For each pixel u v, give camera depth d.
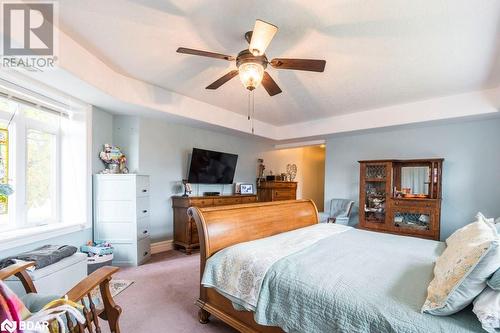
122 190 3.21
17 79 2.16
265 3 1.63
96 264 2.81
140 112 3.40
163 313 2.09
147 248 3.47
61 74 2.14
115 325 1.43
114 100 2.87
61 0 1.62
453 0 1.57
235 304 1.62
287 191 5.95
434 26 1.83
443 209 3.84
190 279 2.78
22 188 2.50
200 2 1.63
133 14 1.77
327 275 1.43
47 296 1.39
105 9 1.72
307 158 7.33
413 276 1.43
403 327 1.04
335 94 3.30
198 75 2.84
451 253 1.41
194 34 2.00
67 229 2.72
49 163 2.85
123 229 3.20
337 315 1.21
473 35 1.93
